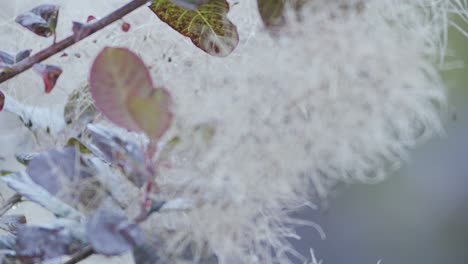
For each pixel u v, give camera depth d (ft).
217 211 2.09
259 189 2.12
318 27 2.15
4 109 2.19
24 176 1.97
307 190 2.20
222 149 2.09
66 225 1.89
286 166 2.13
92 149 1.99
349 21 2.16
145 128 1.80
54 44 2.08
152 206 1.89
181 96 2.18
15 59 2.15
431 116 2.23
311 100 2.14
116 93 1.80
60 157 1.95
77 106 2.19
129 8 2.05
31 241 1.88
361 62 2.15
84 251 1.90
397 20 2.22
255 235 2.17
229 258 2.13
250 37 2.22
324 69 2.14
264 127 2.12
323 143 2.15
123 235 1.79
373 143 2.20
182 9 2.12
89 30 2.06
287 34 2.14
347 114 2.15
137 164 1.86
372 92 2.16
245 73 2.15
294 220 2.24
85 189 1.95
